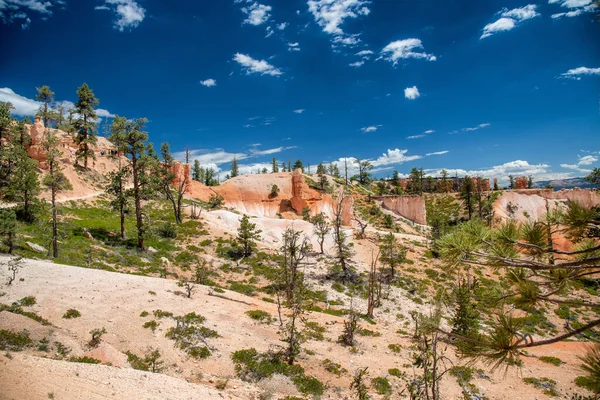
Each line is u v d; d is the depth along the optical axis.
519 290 5.61
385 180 169.25
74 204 57.03
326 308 35.53
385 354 24.16
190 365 18.86
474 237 6.37
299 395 17.64
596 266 5.14
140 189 45.69
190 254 45.72
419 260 55.25
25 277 24.58
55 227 33.53
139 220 44.06
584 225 5.73
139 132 44.41
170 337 20.94
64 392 11.12
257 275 43.09
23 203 42.59
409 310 38.38
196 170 147.00
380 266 53.09
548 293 5.57
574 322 34.62
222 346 21.17
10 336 16.98
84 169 74.00
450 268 6.53
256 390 17.25
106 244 42.56
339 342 25.11
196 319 23.67
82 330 19.78
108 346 18.22
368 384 19.48
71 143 82.38
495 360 5.33
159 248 46.28
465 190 107.62
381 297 41.06
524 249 6.21
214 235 55.06
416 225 101.75
